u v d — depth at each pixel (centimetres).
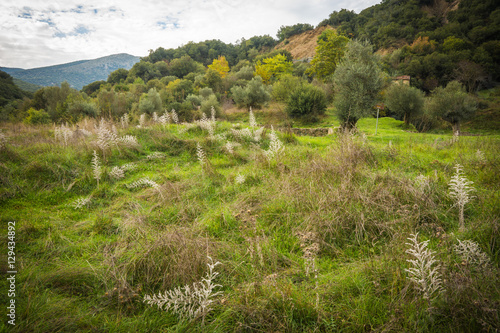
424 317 219
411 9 8356
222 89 5441
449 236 323
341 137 767
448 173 550
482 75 4641
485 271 254
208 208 468
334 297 253
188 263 290
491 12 6406
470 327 206
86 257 345
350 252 331
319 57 4397
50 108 3462
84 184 591
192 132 958
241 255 330
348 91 1814
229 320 236
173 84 5922
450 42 5581
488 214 362
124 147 772
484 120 3162
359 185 482
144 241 352
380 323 221
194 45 13975
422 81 4962
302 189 475
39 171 611
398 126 2509
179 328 224
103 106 2908
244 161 749
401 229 350
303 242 349
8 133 1030
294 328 221
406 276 262
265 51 14688
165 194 514
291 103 2988
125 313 251
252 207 453
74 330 227
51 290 278
